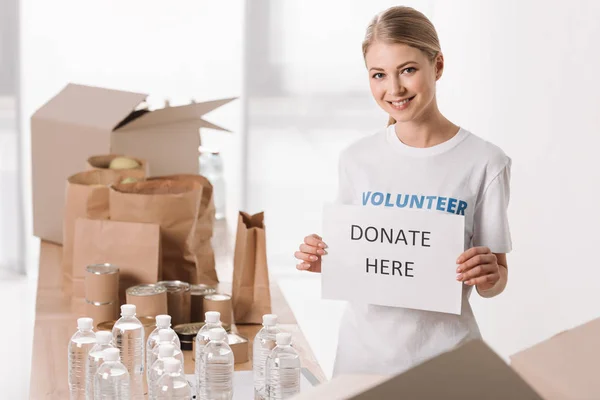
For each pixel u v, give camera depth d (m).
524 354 0.72
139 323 1.67
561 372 0.69
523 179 3.39
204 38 5.03
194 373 1.72
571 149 3.03
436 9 4.27
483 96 3.76
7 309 4.28
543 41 3.20
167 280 2.19
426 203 1.75
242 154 5.21
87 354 1.62
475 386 0.63
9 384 3.48
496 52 3.61
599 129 2.85
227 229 3.04
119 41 4.93
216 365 1.51
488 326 3.68
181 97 5.06
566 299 3.09
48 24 4.84
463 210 1.74
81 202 2.29
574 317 3.04
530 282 3.34
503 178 1.73
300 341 1.97
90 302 2.00
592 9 2.84
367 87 5.20
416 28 1.65
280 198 5.23
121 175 2.52
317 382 1.64
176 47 5.00
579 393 0.67
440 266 1.68
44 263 2.64
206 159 3.20
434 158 1.75
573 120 3.00
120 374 1.39
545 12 3.17
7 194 4.87
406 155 1.78
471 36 3.85
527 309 3.36
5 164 4.86
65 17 4.85
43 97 4.88
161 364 1.42
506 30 3.52
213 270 2.40
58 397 1.64
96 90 2.99
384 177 1.79
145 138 2.81
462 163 1.74
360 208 1.73
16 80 4.84
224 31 5.05
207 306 2.01
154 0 4.93
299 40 5.12
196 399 1.59
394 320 1.76
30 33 4.82
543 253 3.24
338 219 1.75
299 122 5.21
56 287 2.39
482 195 1.74
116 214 2.13
